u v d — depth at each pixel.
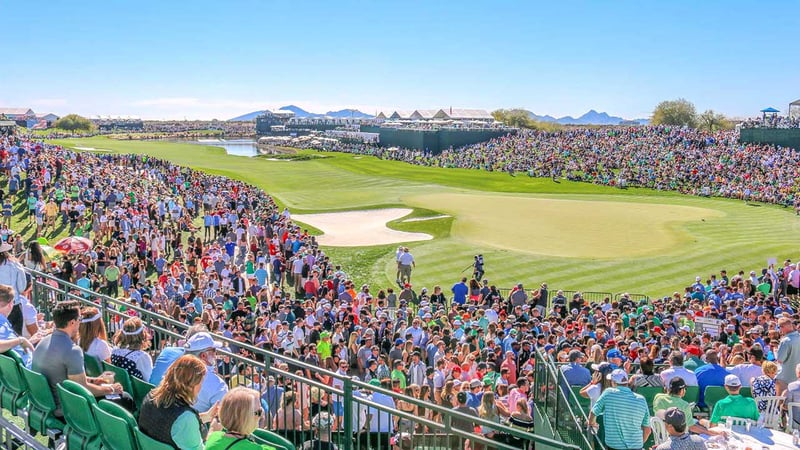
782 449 9.84
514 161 96.31
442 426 7.38
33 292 13.63
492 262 39.84
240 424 6.36
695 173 78.56
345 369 14.38
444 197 67.31
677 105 184.62
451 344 19.42
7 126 126.00
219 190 57.28
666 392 12.67
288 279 35.66
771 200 64.69
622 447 10.16
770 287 32.06
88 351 9.38
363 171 95.31
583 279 36.28
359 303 26.42
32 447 8.30
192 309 22.62
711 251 41.94
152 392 6.88
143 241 34.66
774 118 93.94
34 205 42.59
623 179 78.06
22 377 8.68
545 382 13.56
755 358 13.22
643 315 24.36
